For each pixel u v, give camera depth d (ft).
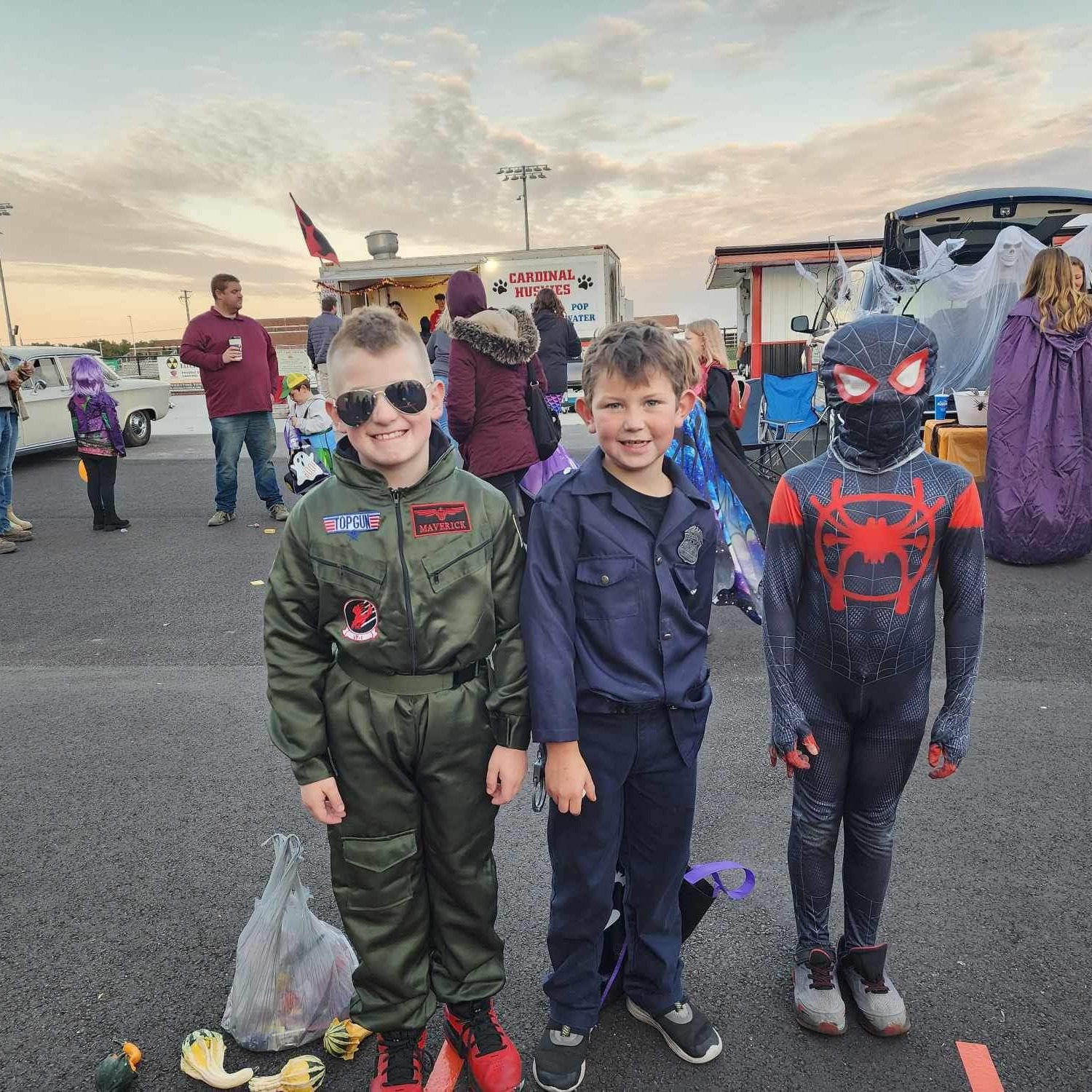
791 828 6.81
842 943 7.00
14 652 15.42
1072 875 8.25
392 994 5.82
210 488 30.60
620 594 5.65
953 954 7.25
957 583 6.03
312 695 5.68
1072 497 17.93
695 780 6.07
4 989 7.10
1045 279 17.49
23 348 37.93
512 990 7.06
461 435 15.24
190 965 7.38
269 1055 6.46
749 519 13.73
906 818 9.30
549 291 26.04
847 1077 6.10
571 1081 5.99
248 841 9.27
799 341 46.88
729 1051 6.37
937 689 12.82
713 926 7.77
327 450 25.13
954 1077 6.07
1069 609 15.85
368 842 5.78
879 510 5.86
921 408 5.77
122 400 42.06
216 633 16.20
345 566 5.49
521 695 5.78
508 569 5.87
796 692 6.38
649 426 5.44
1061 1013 6.60
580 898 5.98
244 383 23.71
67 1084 6.17
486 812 5.94
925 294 28.63
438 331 18.67
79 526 25.29
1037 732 11.14
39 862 8.90
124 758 11.21
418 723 5.62
